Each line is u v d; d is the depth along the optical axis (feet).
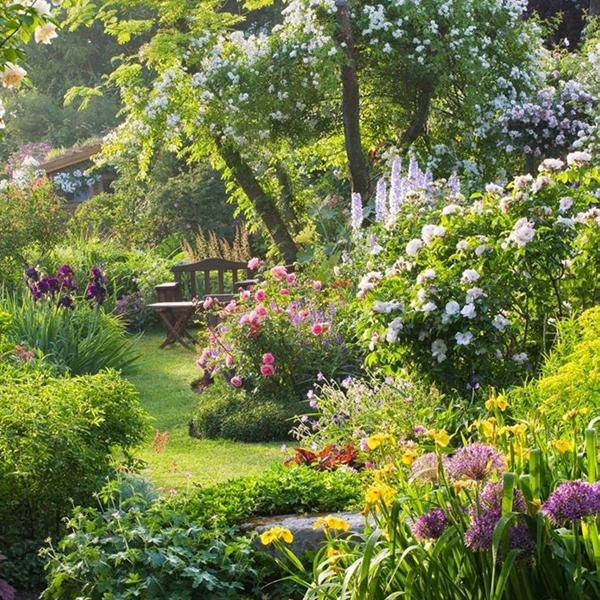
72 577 14.55
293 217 52.21
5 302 38.24
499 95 45.32
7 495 17.21
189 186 69.82
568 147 44.27
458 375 21.98
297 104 44.98
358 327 23.49
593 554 9.94
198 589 14.51
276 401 28.37
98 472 18.30
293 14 45.09
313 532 15.10
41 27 15.39
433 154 45.24
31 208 50.39
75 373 35.47
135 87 49.37
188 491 17.90
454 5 43.57
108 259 56.80
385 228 28.32
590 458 10.49
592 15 65.51
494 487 10.13
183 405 31.91
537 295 22.59
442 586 10.18
